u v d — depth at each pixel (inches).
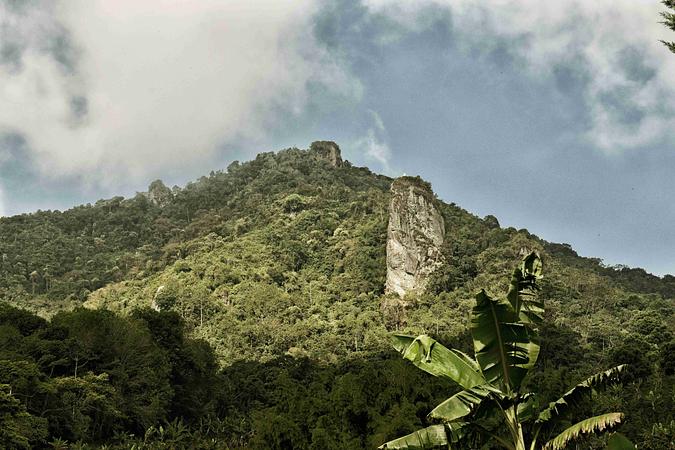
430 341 520.1
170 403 2336.4
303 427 1284.4
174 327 2546.8
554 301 3619.6
